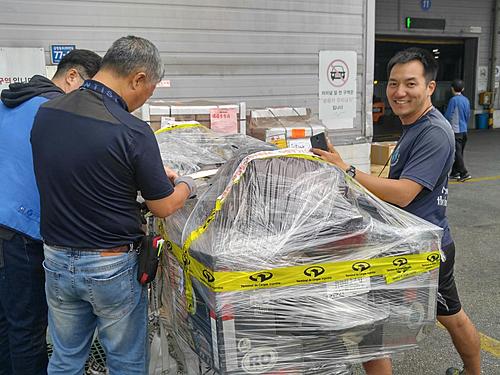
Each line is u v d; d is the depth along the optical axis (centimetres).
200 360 178
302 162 184
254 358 154
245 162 173
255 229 160
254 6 474
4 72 392
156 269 189
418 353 295
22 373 222
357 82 545
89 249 177
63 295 186
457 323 236
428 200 220
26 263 210
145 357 198
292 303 155
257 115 425
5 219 206
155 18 434
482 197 684
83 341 198
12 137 210
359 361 167
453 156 221
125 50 177
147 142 174
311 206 167
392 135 1469
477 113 1516
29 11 393
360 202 182
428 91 222
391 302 167
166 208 180
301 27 502
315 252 157
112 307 184
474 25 1459
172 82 450
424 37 1426
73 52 239
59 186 175
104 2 414
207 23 456
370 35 543
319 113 527
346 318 160
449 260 226
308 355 160
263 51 486
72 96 181
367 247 163
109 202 175
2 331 233
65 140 172
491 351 295
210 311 153
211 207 174
